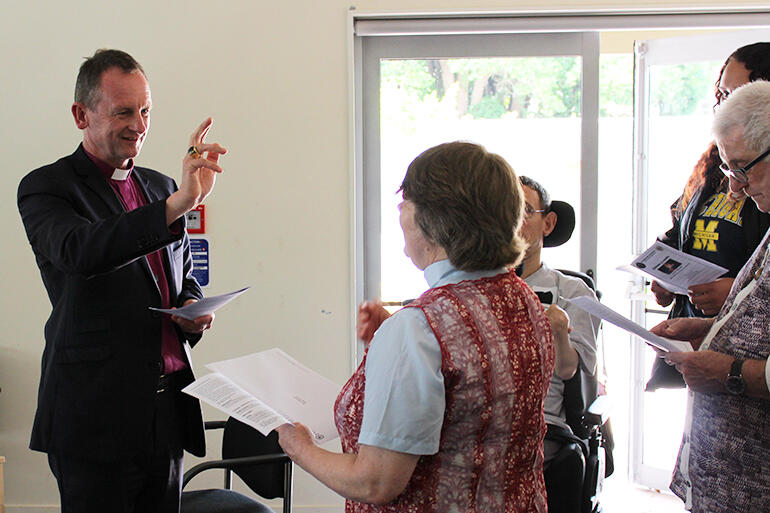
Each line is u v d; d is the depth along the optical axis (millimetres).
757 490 1484
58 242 1515
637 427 3391
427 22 2963
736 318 1539
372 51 3070
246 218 3016
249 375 1470
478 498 1113
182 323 1760
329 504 3072
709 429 1562
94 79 1636
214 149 1531
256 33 2957
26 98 2973
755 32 2965
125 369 1639
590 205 3094
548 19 2949
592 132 3068
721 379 1489
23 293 3025
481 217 1093
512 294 1156
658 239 2416
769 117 1483
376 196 3135
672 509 3172
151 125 2984
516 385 1111
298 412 1356
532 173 3115
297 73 2969
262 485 2135
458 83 3086
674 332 1869
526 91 3078
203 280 3029
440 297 1103
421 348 1054
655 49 3180
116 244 1478
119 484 1655
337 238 3016
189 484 3057
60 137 2990
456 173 1102
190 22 2953
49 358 1649
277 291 3037
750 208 2023
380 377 1064
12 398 3043
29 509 3057
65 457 1623
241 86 2975
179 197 1503
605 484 3449
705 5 2877
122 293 1652
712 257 2100
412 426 1040
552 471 1952
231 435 2299
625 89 6324
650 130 3244
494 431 1109
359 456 1090
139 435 1646
